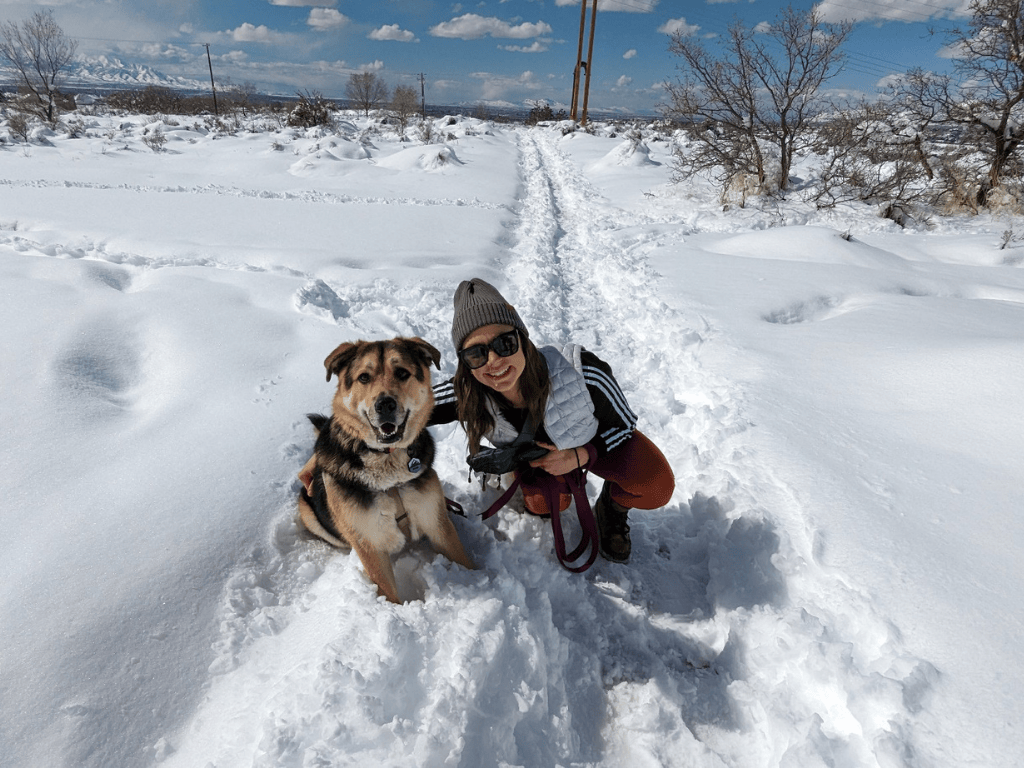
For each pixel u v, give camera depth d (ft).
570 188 59.16
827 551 8.66
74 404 12.59
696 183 56.29
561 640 8.27
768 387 14.55
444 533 9.30
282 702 6.60
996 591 7.42
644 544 10.71
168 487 10.04
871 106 48.49
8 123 79.25
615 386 9.13
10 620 7.28
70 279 19.79
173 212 36.86
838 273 25.62
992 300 21.26
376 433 8.12
